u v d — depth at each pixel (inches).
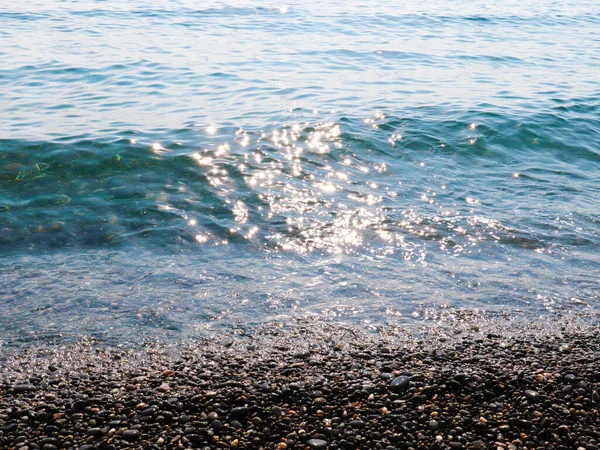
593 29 431.2
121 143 173.8
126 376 107.2
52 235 139.9
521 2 550.3
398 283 128.4
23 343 113.1
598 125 207.6
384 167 170.1
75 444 96.6
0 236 138.8
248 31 373.7
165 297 123.9
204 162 166.4
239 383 105.8
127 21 390.0
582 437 97.7
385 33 385.4
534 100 236.4
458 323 118.5
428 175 167.5
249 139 182.2
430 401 102.8
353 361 110.0
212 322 118.3
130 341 114.0
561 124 205.8
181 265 132.5
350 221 146.7
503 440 97.2
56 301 122.2
